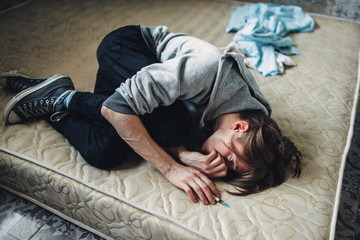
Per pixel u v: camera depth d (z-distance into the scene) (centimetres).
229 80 99
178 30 187
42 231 114
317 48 178
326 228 91
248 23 175
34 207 122
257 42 165
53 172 105
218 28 191
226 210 94
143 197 97
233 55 96
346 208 129
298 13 200
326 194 100
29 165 108
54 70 149
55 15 193
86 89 139
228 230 89
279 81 152
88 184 101
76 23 187
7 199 124
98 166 105
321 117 132
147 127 104
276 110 134
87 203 102
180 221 91
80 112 111
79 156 111
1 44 163
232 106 100
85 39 173
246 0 232
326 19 207
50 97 117
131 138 94
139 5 213
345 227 123
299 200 97
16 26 179
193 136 118
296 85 149
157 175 104
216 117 104
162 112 105
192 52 99
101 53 119
